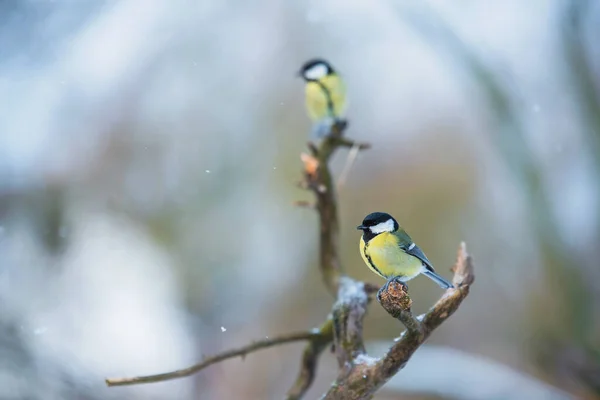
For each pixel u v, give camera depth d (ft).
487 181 49.01
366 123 51.52
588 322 38.34
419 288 45.85
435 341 46.50
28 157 45.65
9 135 45.93
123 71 49.80
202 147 49.80
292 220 49.26
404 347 12.81
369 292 16.49
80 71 48.88
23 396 30.48
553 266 40.42
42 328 34.53
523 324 45.39
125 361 38.32
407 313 12.05
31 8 46.91
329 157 20.86
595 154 41.73
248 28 52.80
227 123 50.44
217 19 52.60
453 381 29.30
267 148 50.24
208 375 44.34
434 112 51.39
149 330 40.91
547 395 28.76
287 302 48.44
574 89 43.01
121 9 51.39
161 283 44.96
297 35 52.85
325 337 17.19
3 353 31.27
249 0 53.16
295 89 51.24
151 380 15.42
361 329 15.42
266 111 50.85
